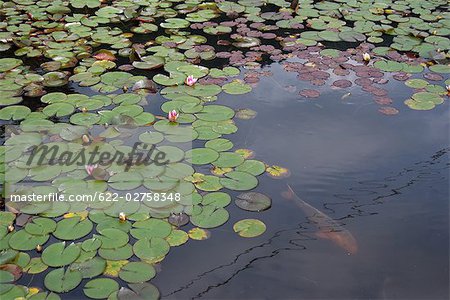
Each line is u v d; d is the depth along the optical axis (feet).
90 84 13.38
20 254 8.52
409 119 12.30
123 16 17.52
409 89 13.51
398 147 11.36
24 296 7.77
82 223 9.12
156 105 12.54
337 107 12.69
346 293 8.14
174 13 17.93
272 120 12.12
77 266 8.30
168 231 9.03
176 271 8.35
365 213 9.62
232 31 16.63
